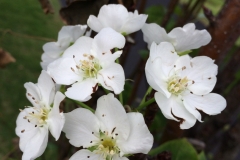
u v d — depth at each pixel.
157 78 0.16
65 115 0.15
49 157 0.28
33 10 0.51
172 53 0.16
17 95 0.42
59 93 0.14
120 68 0.15
